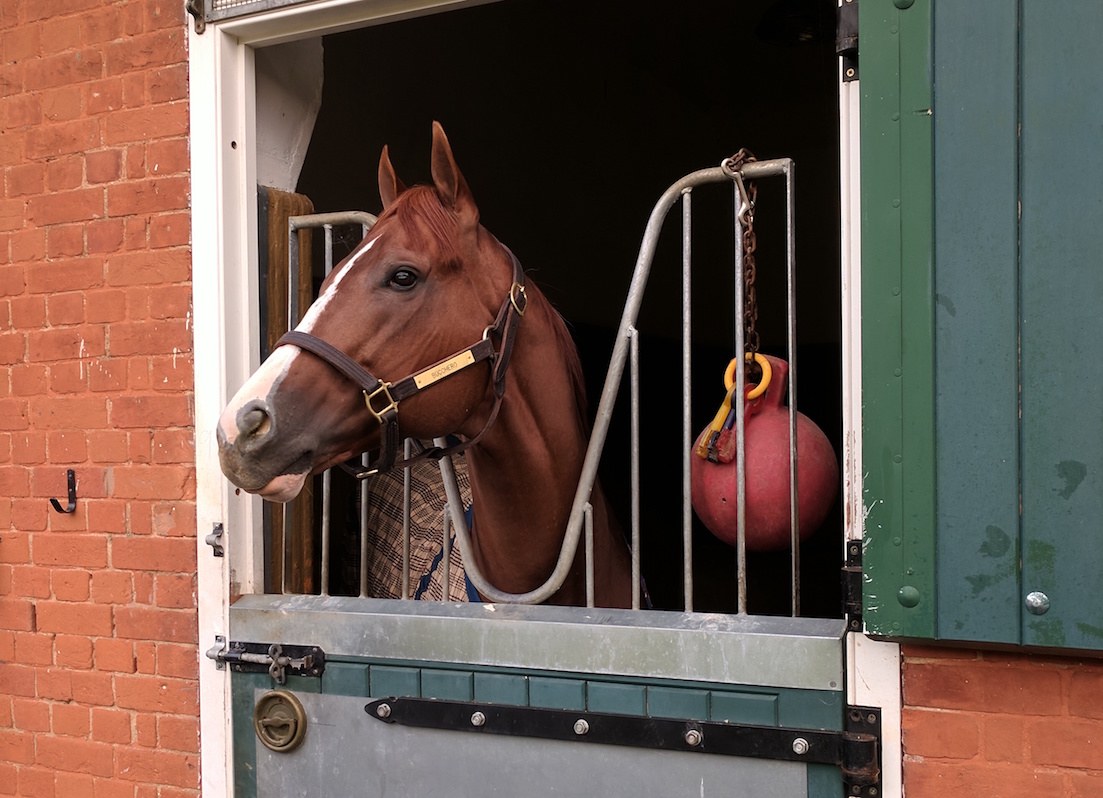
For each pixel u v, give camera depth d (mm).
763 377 1607
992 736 1328
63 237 2088
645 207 4934
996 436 1247
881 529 1311
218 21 1901
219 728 1909
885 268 1302
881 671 1390
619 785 1561
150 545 1994
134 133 2010
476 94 3775
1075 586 1208
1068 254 1207
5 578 2170
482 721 1638
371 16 1837
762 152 5258
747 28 4340
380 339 1439
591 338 4395
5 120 2156
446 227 1492
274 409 1362
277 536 2012
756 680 1472
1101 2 1188
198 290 1928
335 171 3107
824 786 1432
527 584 1746
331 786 1786
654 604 3783
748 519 1606
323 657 1787
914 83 1280
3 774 2178
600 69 4535
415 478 2338
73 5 2076
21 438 2143
